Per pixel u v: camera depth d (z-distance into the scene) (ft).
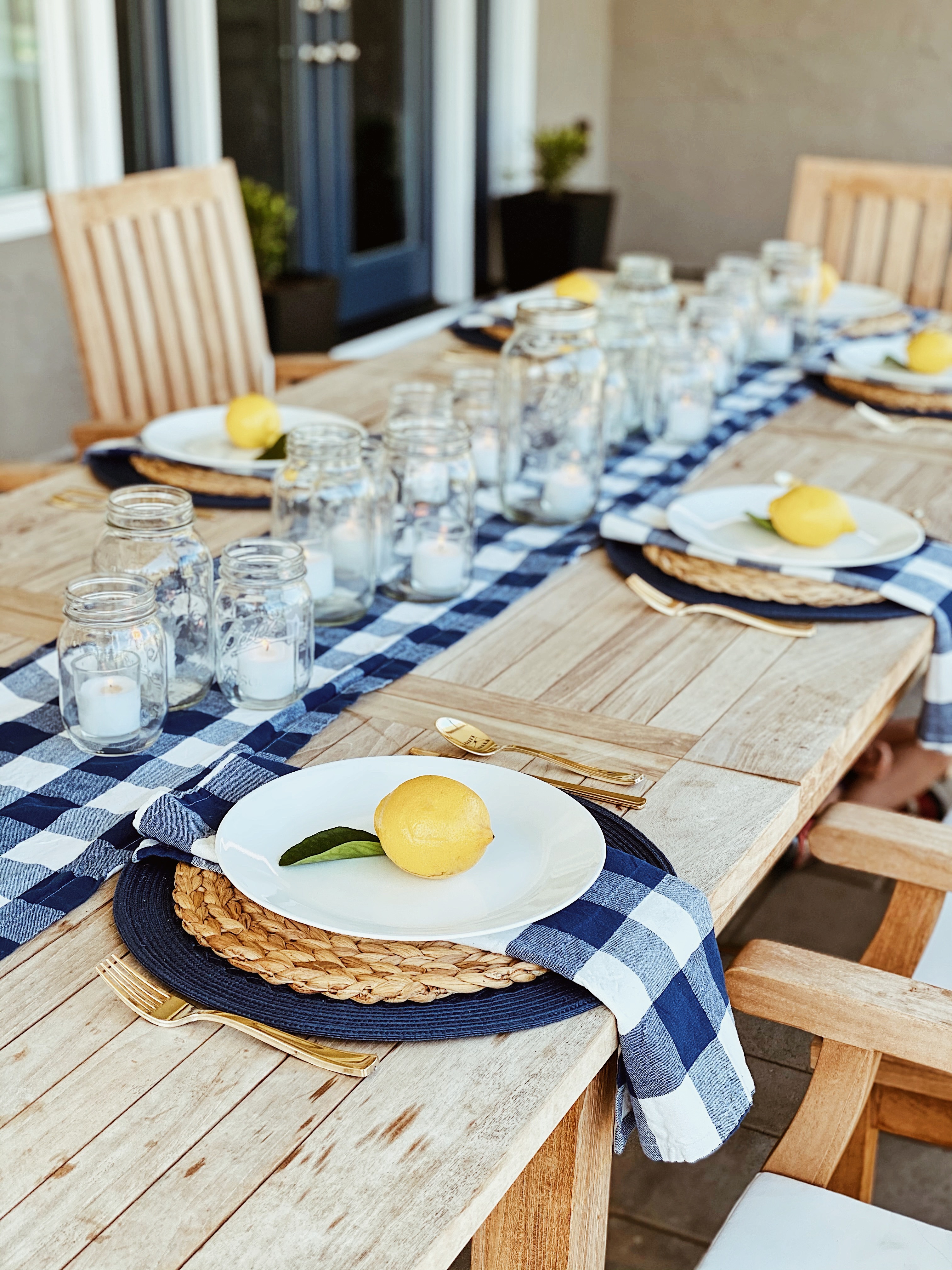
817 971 3.14
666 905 2.79
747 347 7.70
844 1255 3.13
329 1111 2.33
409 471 4.38
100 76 11.39
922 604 4.36
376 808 3.05
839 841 3.76
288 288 13.21
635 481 5.73
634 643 4.21
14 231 11.11
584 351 5.03
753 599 4.46
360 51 14.93
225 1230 2.09
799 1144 3.35
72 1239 2.07
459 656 4.09
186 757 3.44
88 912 2.85
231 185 7.90
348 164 15.26
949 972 4.09
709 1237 4.51
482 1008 2.54
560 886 2.74
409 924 2.67
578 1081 2.47
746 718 3.74
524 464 5.17
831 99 17.79
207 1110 2.33
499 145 17.42
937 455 6.08
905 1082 3.74
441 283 17.16
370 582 4.31
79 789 3.27
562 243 17.08
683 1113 2.67
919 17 16.92
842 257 9.59
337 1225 2.11
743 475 5.80
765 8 17.75
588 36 18.39
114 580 3.39
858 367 7.09
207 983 2.59
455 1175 2.20
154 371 7.47
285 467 4.25
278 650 3.67
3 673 3.87
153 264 7.45
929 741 4.57
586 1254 2.98
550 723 3.68
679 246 19.52
